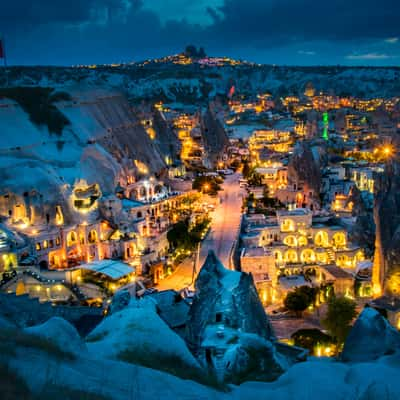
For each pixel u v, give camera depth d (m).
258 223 122.06
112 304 63.66
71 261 95.25
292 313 92.06
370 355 51.53
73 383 21.50
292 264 110.44
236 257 106.50
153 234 109.69
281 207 143.12
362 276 101.44
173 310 64.94
